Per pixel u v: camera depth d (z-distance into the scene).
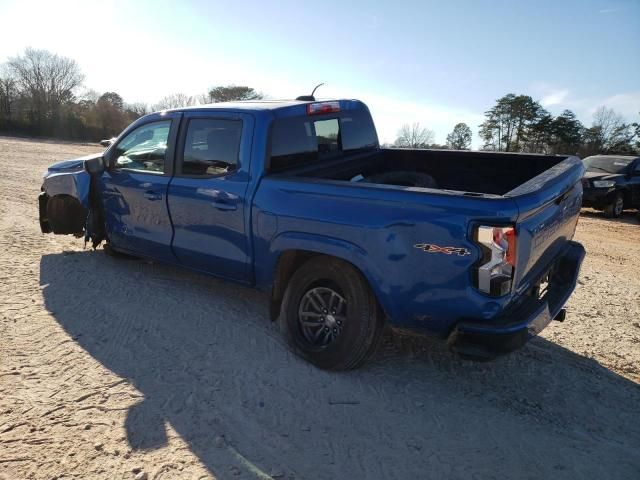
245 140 4.22
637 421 3.45
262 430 3.16
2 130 56.75
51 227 6.52
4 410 3.23
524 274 3.33
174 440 3.03
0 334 4.22
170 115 4.86
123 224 5.46
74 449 2.93
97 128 59.75
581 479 2.88
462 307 3.21
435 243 3.20
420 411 3.44
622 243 10.59
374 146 5.70
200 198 4.49
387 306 3.50
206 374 3.76
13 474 2.72
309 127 4.65
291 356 4.07
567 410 3.54
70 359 3.89
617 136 56.56
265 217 4.01
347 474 2.83
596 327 5.07
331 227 3.62
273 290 4.16
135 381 3.63
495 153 4.95
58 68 64.25
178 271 5.92
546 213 3.49
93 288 5.32
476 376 3.93
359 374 3.86
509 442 3.17
